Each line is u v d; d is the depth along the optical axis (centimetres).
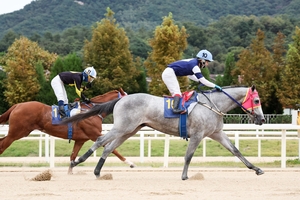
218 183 780
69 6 10325
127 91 2742
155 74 2459
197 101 821
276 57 2673
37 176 813
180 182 789
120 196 621
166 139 1086
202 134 817
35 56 3859
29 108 930
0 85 2823
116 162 1191
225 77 2709
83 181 798
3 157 1355
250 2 9956
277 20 6003
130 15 9888
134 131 845
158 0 10250
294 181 820
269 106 2583
